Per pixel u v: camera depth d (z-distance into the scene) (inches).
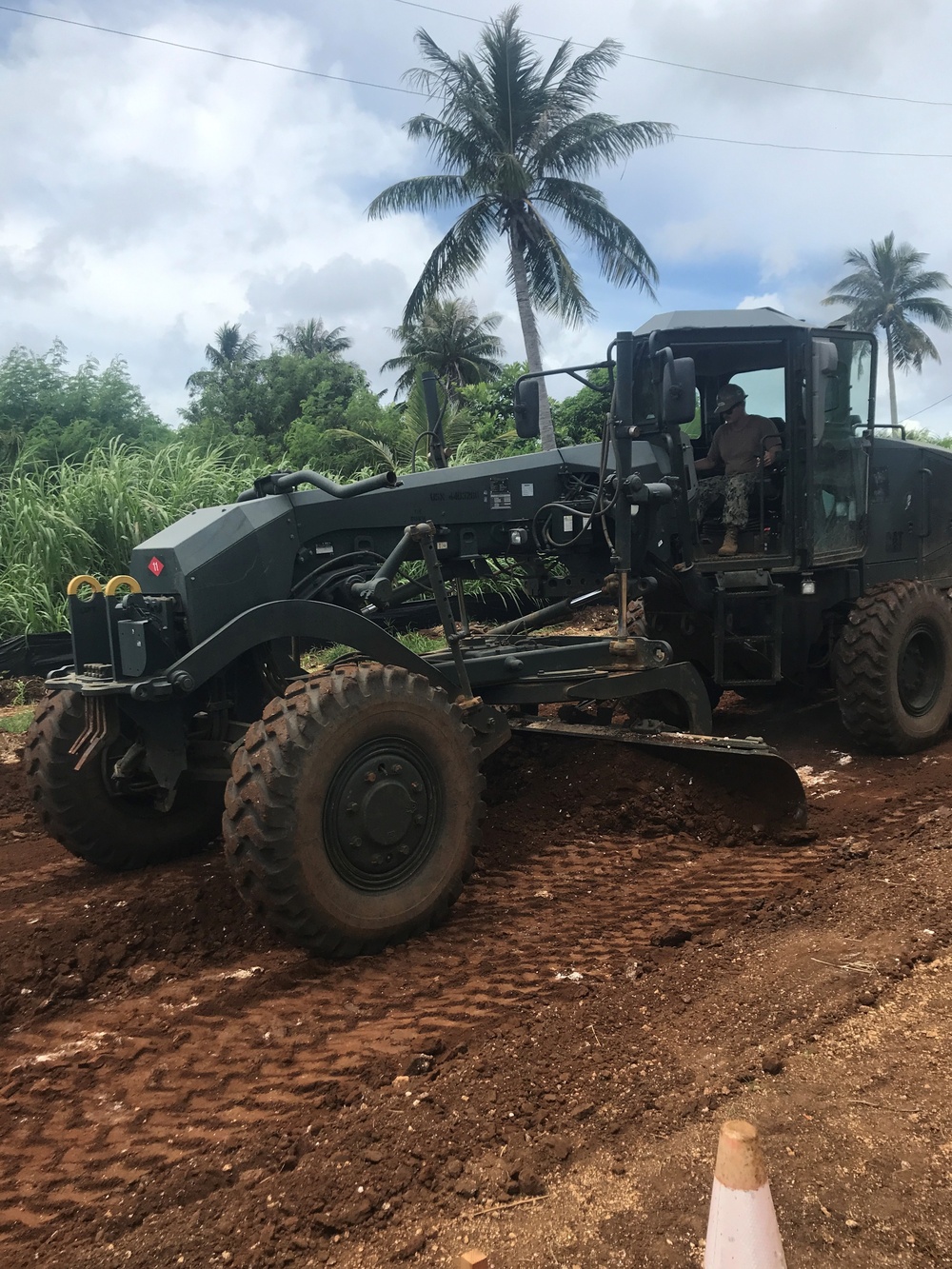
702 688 216.5
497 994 130.6
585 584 223.6
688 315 222.2
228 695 176.2
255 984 137.1
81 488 431.8
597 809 199.6
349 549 189.6
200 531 167.5
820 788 225.8
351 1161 92.7
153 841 189.5
